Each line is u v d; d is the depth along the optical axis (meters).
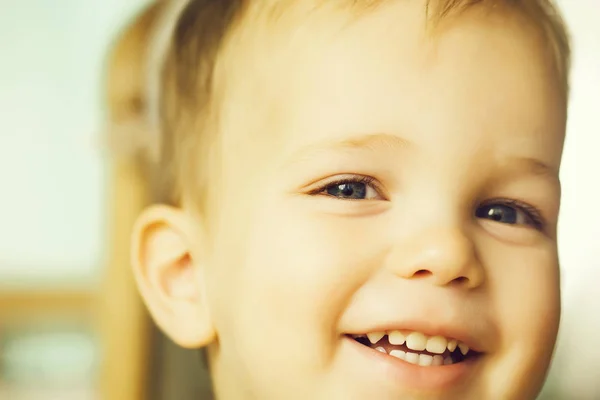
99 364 0.52
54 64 0.56
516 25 0.40
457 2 0.40
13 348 0.54
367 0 0.40
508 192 0.40
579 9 0.54
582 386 0.53
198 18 0.44
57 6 0.57
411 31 0.39
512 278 0.40
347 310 0.39
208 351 0.43
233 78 0.42
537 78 0.40
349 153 0.39
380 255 0.39
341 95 0.39
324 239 0.39
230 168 0.41
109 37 0.55
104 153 0.51
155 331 0.51
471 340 0.39
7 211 0.56
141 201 0.50
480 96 0.39
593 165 0.54
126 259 0.50
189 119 0.44
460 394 0.39
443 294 0.38
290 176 0.40
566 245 0.54
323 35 0.40
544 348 0.40
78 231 0.56
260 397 0.40
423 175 0.39
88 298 0.55
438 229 0.38
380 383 0.38
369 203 0.39
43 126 0.56
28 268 0.55
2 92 0.56
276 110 0.40
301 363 0.39
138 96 0.50
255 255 0.40
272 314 0.40
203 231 0.43
